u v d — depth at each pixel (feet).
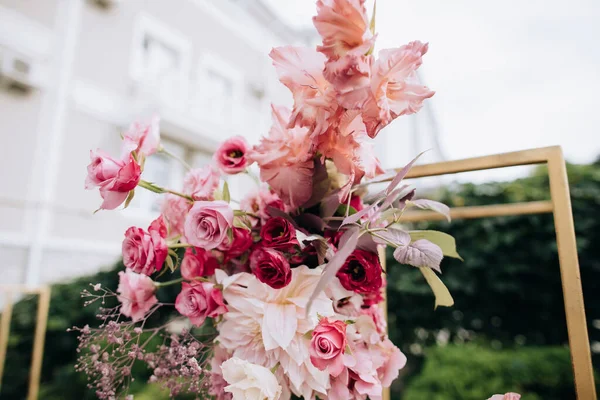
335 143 1.65
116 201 1.68
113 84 19.79
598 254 7.92
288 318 1.61
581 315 1.77
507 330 8.84
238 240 1.90
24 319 9.96
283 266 1.62
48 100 17.38
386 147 21.59
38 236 16.48
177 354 1.81
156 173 20.92
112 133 19.65
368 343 1.84
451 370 7.36
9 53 16.43
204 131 22.48
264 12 28.68
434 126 24.98
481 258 8.80
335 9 1.38
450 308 9.29
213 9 25.40
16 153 16.39
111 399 1.79
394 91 1.47
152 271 1.76
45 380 9.70
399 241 1.57
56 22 17.92
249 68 27.32
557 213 1.92
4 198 15.88
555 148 1.97
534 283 8.53
